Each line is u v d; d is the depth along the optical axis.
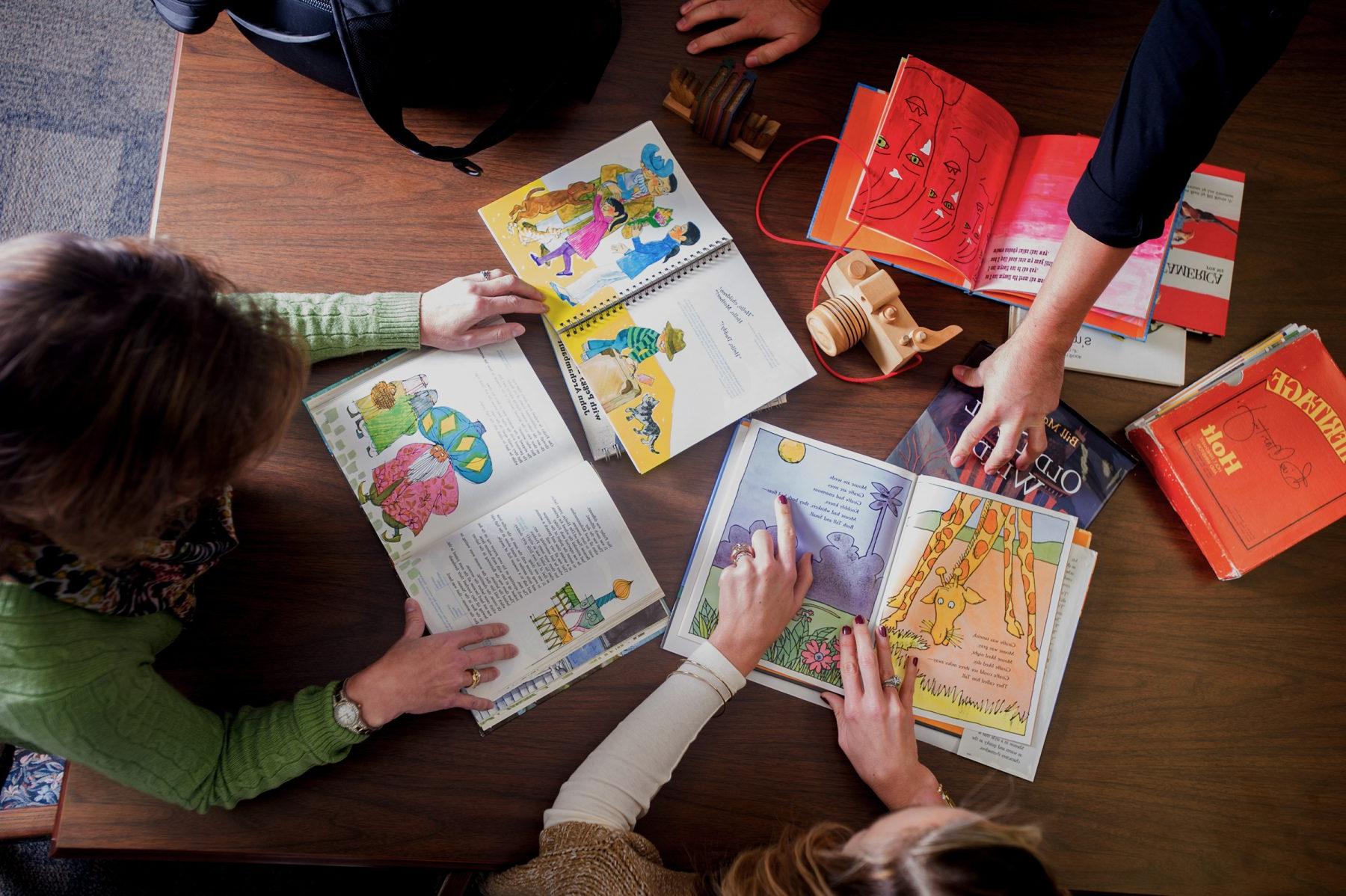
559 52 0.96
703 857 0.90
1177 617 1.02
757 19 1.07
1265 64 0.76
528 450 0.97
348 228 1.00
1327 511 1.02
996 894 0.60
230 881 1.39
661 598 0.96
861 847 0.69
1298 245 1.12
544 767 0.91
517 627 0.93
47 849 1.36
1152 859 0.96
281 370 0.66
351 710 0.84
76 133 1.61
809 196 1.07
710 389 1.00
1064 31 1.13
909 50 1.11
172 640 0.87
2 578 0.67
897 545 1.00
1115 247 0.84
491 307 0.96
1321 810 1.00
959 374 1.03
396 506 0.95
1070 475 1.03
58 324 0.54
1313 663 1.03
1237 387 1.04
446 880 1.12
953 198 1.04
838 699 0.94
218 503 0.84
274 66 1.02
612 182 1.04
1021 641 0.98
